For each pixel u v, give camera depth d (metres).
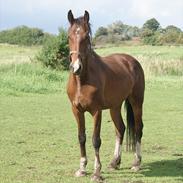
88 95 7.39
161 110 17.41
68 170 8.31
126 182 7.53
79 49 7.07
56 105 18.17
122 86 8.37
